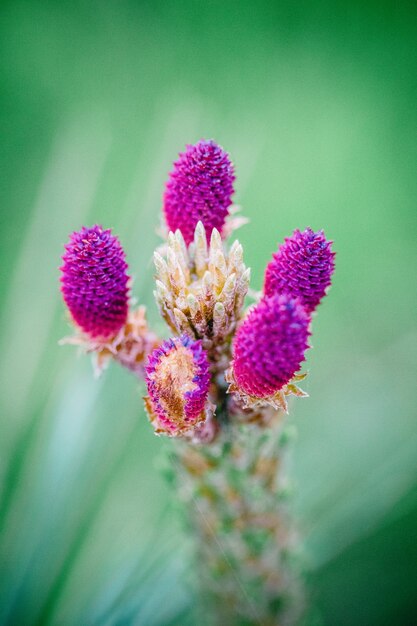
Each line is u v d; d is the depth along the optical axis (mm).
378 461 230
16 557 191
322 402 261
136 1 424
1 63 400
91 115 336
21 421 198
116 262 154
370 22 416
